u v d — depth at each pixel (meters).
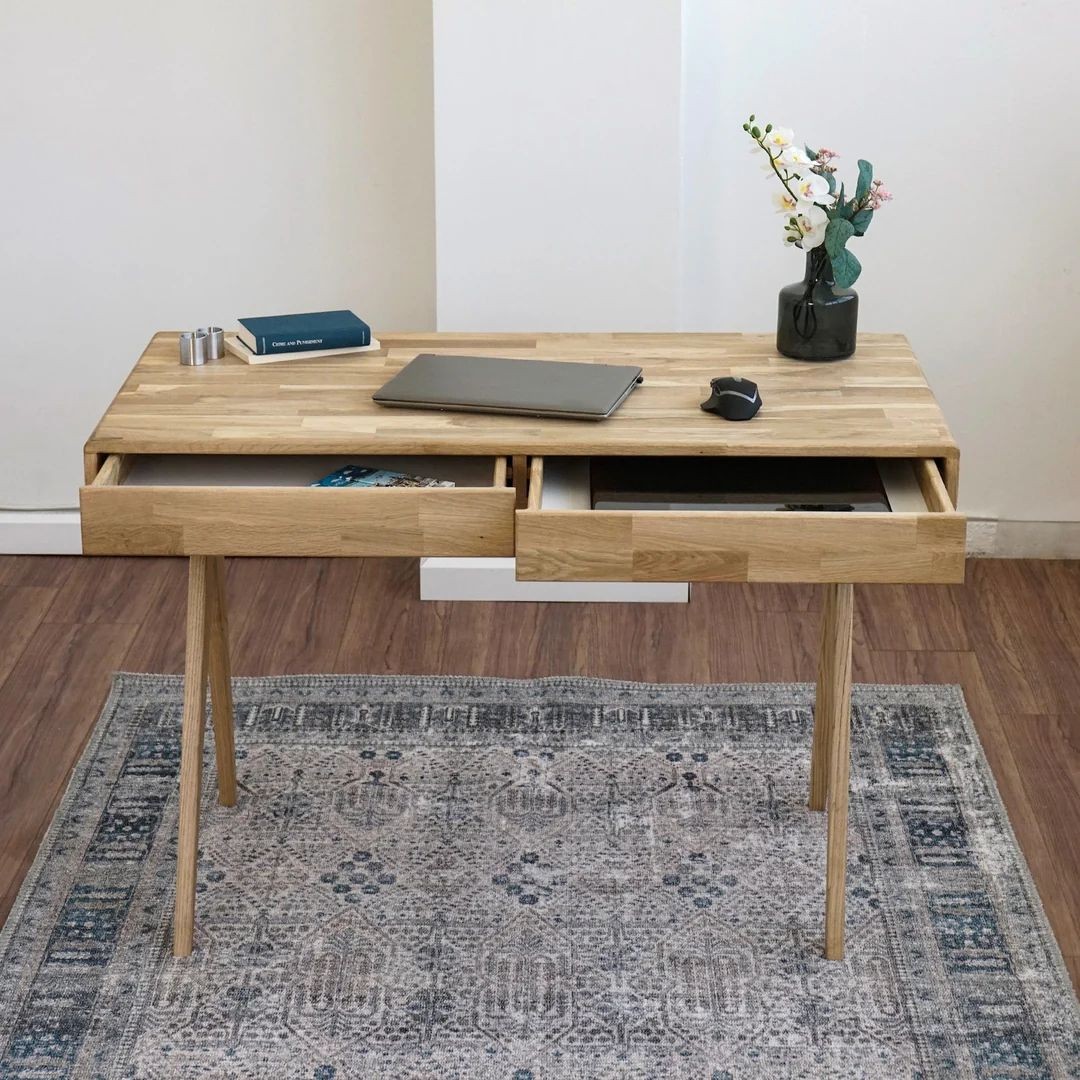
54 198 3.09
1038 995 2.01
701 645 2.92
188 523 1.92
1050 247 3.05
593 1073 1.88
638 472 2.11
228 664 2.33
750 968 2.06
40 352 3.22
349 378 2.23
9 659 2.88
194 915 2.12
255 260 3.14
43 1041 1.94
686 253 3.09
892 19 2.89
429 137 3.02
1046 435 3.21
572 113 2.81
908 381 2.20
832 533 1.86
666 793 2.44
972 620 3.02
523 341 2.42
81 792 2.45
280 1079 1.88
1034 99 2.94
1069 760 2.54
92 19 2.94
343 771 2.50
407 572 3.23
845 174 3.02
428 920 2.16
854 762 2.51
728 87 2.95
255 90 3.00
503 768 2.51
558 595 3.10
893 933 2.12
